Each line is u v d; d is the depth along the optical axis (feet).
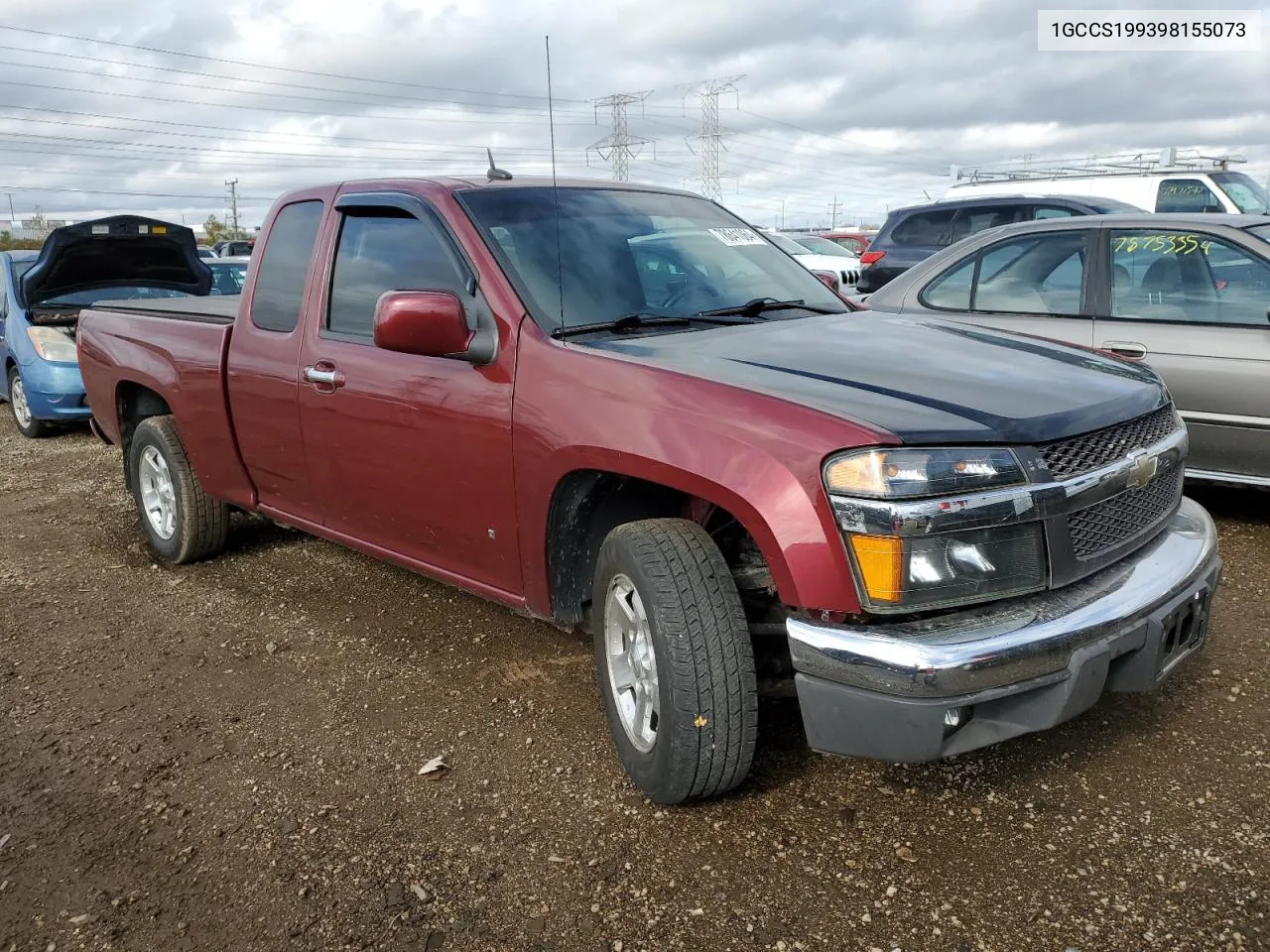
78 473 25.61
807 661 8.00
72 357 29.53
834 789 9.70
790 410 8.25
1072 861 8.46
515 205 11.82
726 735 8.75
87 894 8.73
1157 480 9.57
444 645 13.58
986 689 7.70
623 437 9.07
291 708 11.99
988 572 7.99
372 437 12.09
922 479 7.68
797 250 53.78
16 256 32.07
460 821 9.52
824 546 7.84
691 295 11.89
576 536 10.29
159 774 10.64
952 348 10.35
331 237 13.15
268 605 15.40
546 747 10.76
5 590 16.58
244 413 14.40
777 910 8.08
